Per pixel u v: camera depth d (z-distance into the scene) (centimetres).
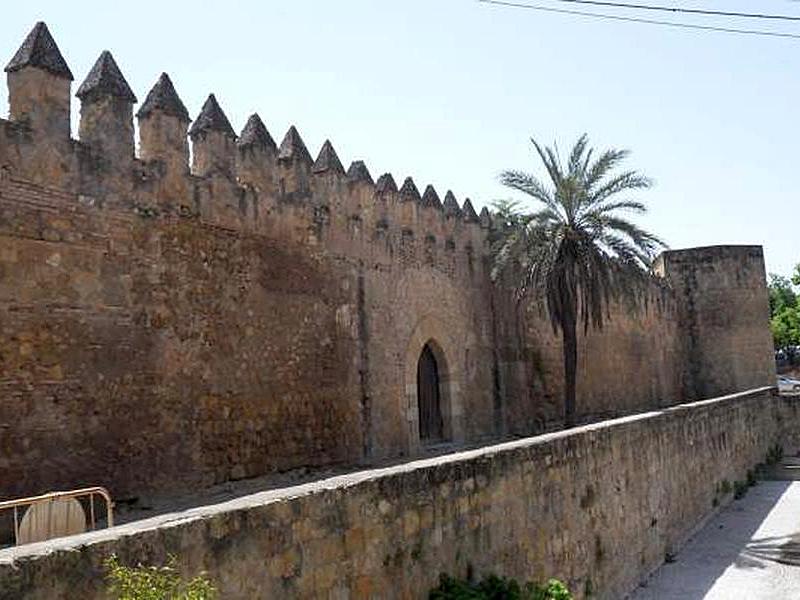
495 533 842
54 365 1190
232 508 529
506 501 876
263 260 1641
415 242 2220
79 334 1233
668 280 4325
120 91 1348
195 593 444
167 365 1381
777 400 3269
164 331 1383
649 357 3775
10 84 1217
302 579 574
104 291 1281
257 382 1588
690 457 1788
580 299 2644
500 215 2697
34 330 1168
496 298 2619
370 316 1989
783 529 1789
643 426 1441
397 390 2072
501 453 880
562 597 882
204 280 1481
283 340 1677
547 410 2806
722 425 2191
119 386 1288
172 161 1441
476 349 2478
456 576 762
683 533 1639
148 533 463
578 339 3098
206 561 498
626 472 1309
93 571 428
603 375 3256
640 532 1349
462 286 2442
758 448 2798
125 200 1338
